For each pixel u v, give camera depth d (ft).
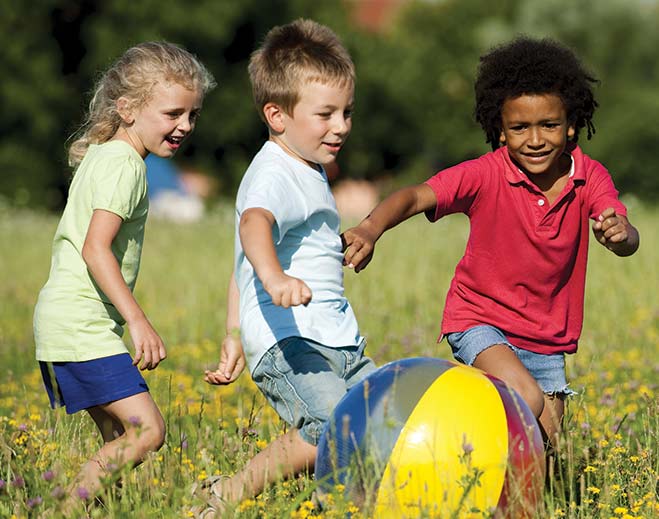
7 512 31.83
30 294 92.02
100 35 308.19
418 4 458.91
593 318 69.97
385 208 36.32
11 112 308.19
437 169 411.75
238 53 337.93
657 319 70.59
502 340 37.93
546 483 34.63
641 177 355.15
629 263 92.63
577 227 38.47
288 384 34.06
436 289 84.02
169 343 68.39
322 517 30.35
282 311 34.47
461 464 29.12
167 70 36.86
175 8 315.58
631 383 50.70
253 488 33.83
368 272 91.66
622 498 34.68
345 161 387.34
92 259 34.47
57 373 35.83
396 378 31.01
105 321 35.68
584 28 399.85
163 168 265.95
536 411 35.60
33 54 309.63
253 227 32.17
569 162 38.32
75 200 36.27
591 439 39.27
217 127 335.26
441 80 407.23
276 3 341.21
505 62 37.22
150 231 146.92
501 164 38.24
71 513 31.45
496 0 460.14
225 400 51.03
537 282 38.55
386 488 29.27
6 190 309.22
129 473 32.55
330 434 31.01
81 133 38.40
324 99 35.22
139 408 35.01
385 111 386.73
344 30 380.37
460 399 30.12
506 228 38.27
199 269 103.96
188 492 32.04
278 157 35.65
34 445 38.04
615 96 370.94
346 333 34.99
